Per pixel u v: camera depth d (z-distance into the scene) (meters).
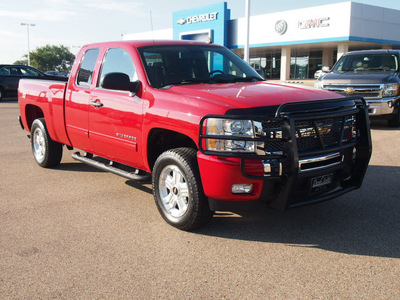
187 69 4.75
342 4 31.25
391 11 34.78
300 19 34.19
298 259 3.45
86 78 5.39
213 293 2.96
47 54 126.06
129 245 3.77
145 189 5.51
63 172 6.41
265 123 3.54
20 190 5.47
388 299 2.83
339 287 3.00
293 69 41.50
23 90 6.79
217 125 3.56
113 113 4.75
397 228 4.04
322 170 3.71
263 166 3.47
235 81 4.82
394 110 10.11
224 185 3.57
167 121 4.00
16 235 4.01
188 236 3.95
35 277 3.21
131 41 4.97
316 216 4.39
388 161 6.76
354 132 4.11
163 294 2.96
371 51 11.34
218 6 36.09
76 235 4.00
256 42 37.88
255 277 3.17
